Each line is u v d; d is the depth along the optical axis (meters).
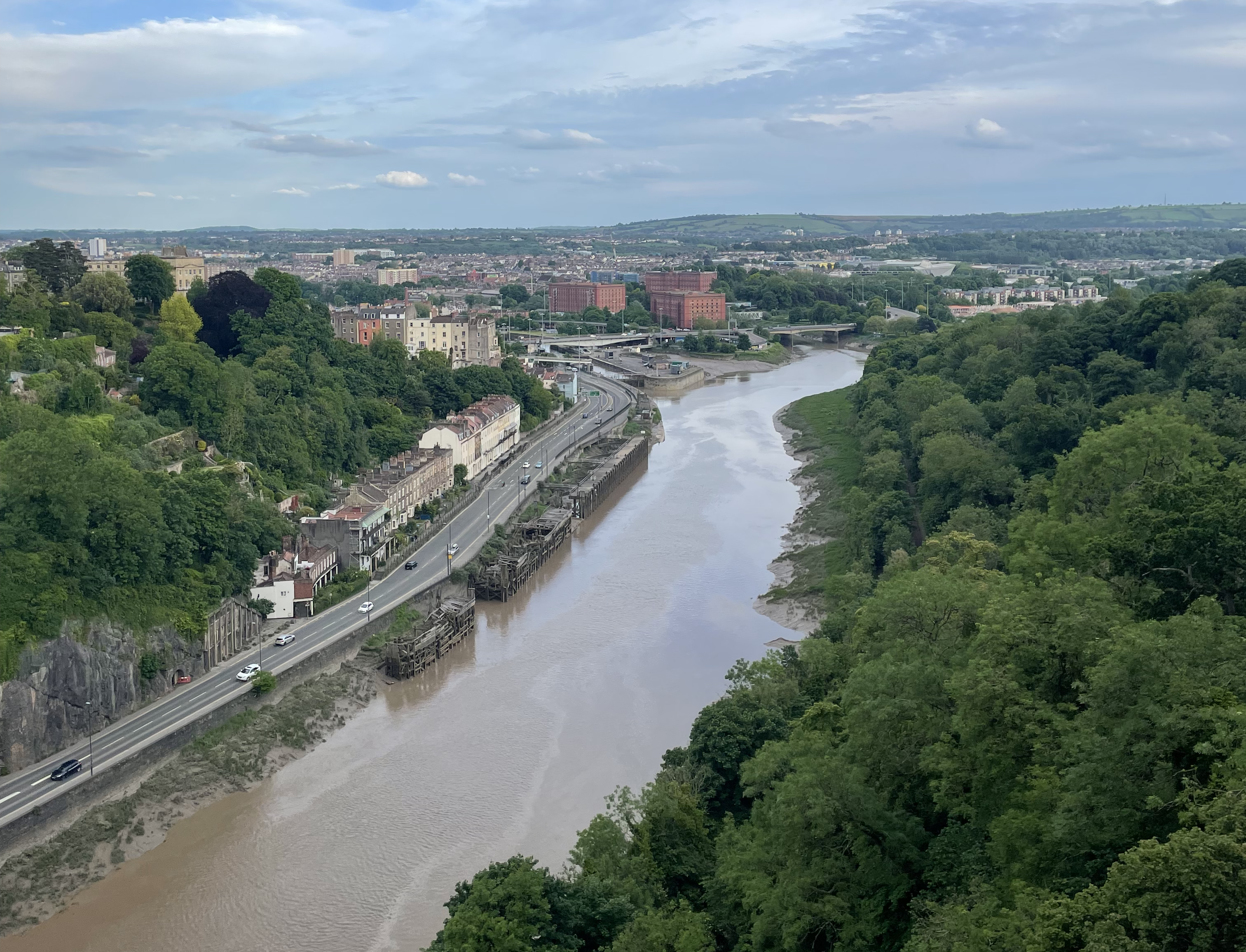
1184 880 69.88
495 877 119.56
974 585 135.12
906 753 114.69
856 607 197.88
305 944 142.75
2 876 153.00
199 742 186.25
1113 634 99.69
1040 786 91.75
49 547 187.62
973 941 83.25
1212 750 80.81
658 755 186.38
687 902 117.38
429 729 199.62
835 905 105.25
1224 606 121.19
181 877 157.88
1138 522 129.75
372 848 162.88
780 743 136.50
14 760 172.25
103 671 186.50
